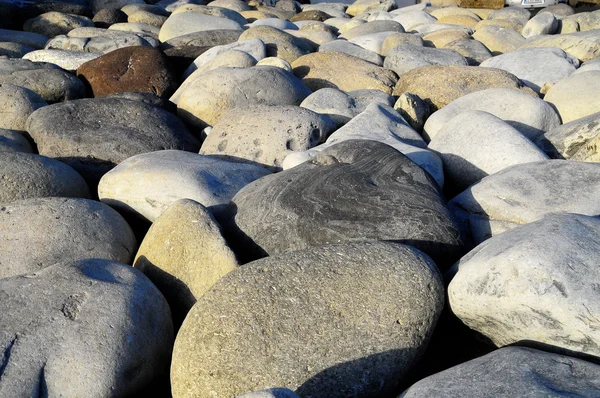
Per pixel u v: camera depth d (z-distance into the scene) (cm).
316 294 300
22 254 402
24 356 301
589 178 417
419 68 739
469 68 714
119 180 472
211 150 574
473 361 276
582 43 856
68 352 307
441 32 1062
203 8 1316
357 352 289
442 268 373
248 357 286
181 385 295
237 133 573
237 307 298
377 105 600
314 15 1511
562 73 753
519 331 295
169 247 387
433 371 319
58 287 336
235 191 463
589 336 271
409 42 938
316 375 284
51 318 318
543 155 479
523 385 248
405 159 434
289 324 292
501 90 599
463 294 307
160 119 631
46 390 296
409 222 381
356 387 288
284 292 301
